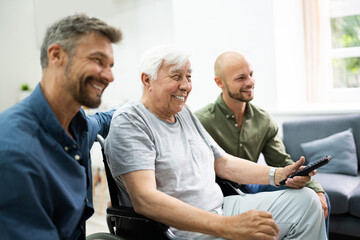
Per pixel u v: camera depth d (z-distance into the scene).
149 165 1.30
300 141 2.83
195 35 3.71
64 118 1.10
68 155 1.06
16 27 4.73
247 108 1.99
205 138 1.64
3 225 0.88
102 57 1.05
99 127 1.45
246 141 1.94
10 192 0.89
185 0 3.71
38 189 0.96
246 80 1.88
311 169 1.42
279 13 3.29
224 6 3.49
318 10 3.34
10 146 0.91
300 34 3.42
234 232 1.15
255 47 3.38
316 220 1.38
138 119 1.38
